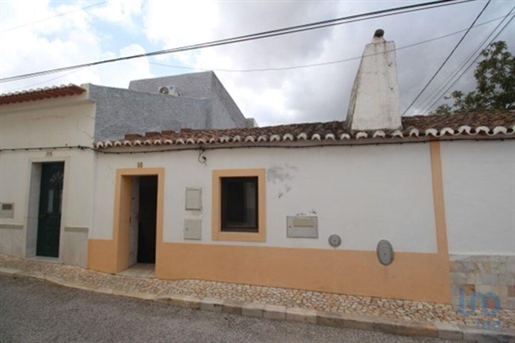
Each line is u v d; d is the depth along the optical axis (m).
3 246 7.09
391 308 4.38
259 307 4.43
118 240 6.19
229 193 5.76
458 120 5.11
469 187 4.54
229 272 5.43
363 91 5.12
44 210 7.17
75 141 6.67
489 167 4.48
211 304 4.59
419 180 4.74
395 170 4.84
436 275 4.55
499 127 4.21
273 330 3.97
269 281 5.22
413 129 4.64
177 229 5.79
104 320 4.20
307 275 5.06
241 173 5.51
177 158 5.92
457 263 4.48
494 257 4.38
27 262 6.63
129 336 3.75
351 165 5.03
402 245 4.73
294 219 5.20
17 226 7.02
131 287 5.41
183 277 5.65
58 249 6.95
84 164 6.55
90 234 6.34
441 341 3.71
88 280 5.73
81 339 3.64
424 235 4.66
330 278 4.96
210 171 5.70
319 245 5.06
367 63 5.20
